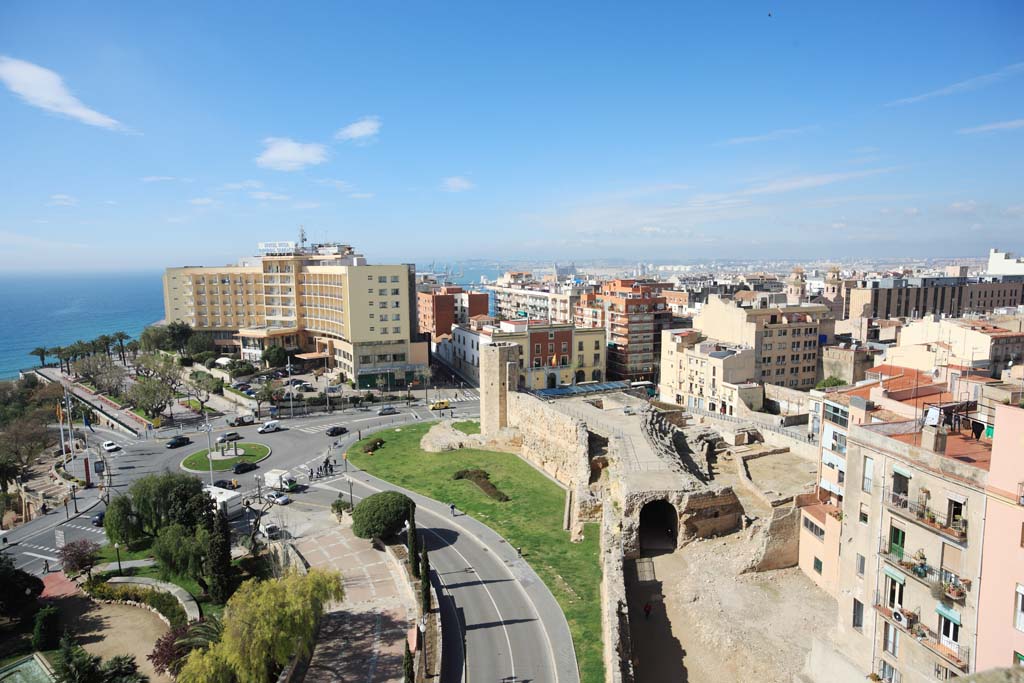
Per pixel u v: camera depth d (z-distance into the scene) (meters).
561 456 98.44
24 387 169.62
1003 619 30.42
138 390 138.25
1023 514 29.41
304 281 191.25
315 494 94.19
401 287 166.88
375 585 67.38
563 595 63.38
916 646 34.78
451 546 75.38
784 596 57.47
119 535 76.75
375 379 164.88
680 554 66.00
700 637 52.53
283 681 52.00
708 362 131.00
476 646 55.78
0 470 109.44
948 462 33.34
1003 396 41.12
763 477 79.69
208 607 66.88
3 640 64.19
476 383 172.75
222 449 116.12
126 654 60.78
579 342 163.12
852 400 56.91
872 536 38.22
